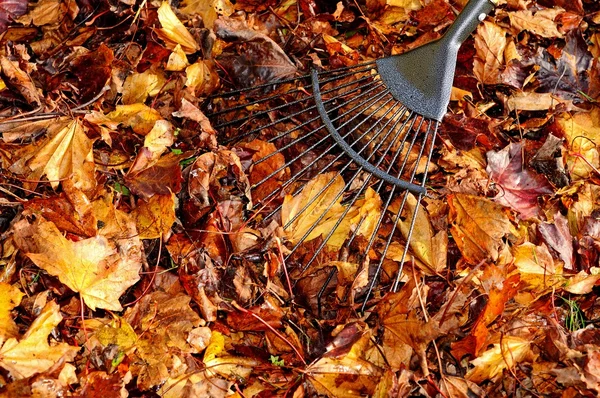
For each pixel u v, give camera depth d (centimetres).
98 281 135
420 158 152
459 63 166
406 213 149
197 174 145
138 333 137
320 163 154
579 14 172
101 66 151
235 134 156
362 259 144
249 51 158
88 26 159
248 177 150
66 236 139
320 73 157
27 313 135
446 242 147
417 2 167
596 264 150
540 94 162
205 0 164
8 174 142
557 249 149
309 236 146
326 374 135
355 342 137
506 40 165
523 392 139
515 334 141
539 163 157
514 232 150
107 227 140
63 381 129
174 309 138
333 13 168
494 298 138
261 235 144
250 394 136
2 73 147
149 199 143
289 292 143
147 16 159
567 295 147
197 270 141
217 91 159
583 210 154
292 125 157
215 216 144
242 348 139
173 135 148
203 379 135
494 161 153
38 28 159
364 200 150
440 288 146
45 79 152
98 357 134
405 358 138
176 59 154
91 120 145
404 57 155
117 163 147
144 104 153
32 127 144
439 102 153
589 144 160
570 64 167
